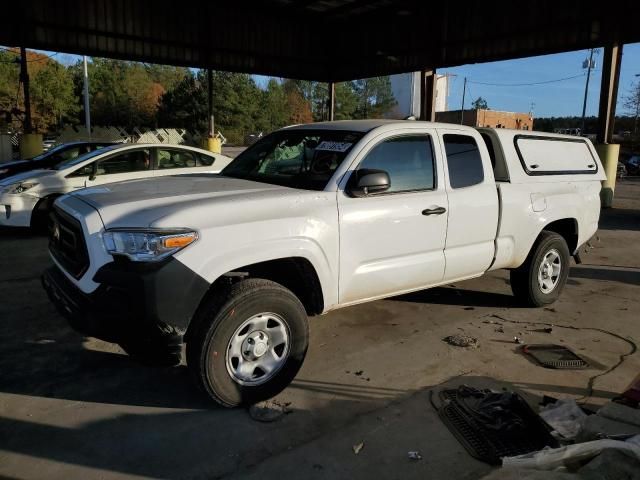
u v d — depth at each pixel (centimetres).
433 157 462
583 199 600
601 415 307
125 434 323
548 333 503
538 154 562
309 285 389
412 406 362
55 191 887
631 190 2058
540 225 546
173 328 318
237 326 338
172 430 328
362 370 416
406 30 1916
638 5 1304
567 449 283
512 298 609
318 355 442
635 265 788
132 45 1750
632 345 479
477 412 347
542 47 1555
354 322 520
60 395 368
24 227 882
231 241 334
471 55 1745
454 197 467
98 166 928
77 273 340
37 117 4988
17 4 1508
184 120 6194
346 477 288
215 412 350
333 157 416
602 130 1388
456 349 459
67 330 482
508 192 514
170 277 312
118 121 6300
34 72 5000
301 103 7750
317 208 379
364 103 8112
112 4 1673
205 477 285
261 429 331
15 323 495
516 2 1578
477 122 6944
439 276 471
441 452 311
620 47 1369
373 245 412
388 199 421
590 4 1394
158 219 320
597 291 649
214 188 397
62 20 1591
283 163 454
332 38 2220
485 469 296
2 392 370
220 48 1933
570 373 419
